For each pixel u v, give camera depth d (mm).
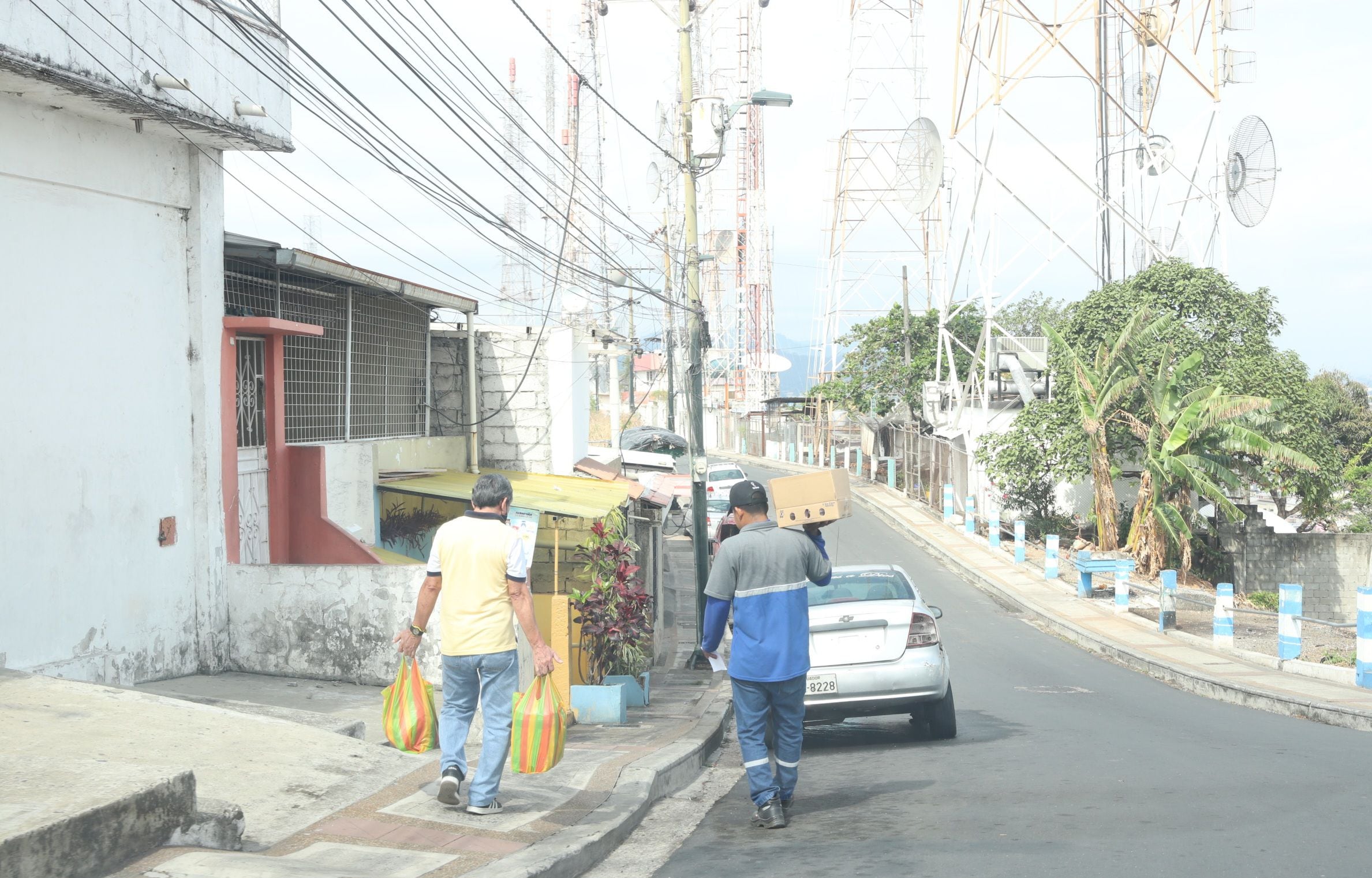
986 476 35812
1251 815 6000
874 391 49531
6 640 8156
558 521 14445
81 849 4031
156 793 4430
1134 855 5141
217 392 10711
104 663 9117
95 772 4551
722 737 11219
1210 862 4996
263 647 10195
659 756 8281
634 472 32219
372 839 5191
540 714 5926
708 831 6422
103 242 9367
